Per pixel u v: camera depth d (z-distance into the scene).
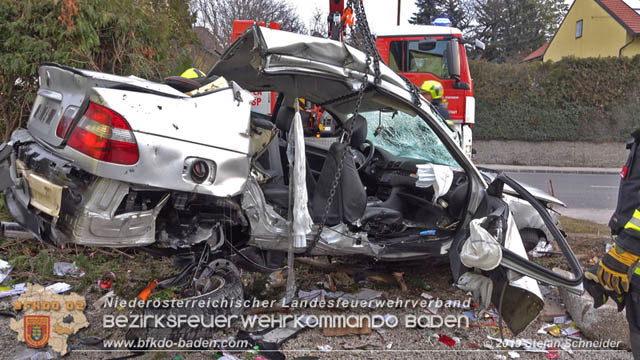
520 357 3.18
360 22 3.33
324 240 3.47
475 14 38.03
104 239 2.61
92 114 2.54
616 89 18.45
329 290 4.09
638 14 26.75
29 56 5.46
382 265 4.51
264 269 3.45
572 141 18.98
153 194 2.77
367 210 3.91
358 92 3.54
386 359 3.06
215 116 2.87
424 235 3.92
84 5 5.73
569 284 2.99
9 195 3.16
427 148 4.20
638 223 2.14
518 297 3.16
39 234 2.80
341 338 3.33
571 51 29.83
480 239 3.03
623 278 2.23
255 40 2.97
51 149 2.77
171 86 3.12
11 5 5.43
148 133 2.60
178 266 3.46
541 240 4.75
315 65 3.12
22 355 2.83
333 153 3.53
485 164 19.00
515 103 18.91
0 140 5.87
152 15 7.18
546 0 36.97
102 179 2.56
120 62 6.42
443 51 9.09
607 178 14.83
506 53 36.88
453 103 9.01
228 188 2.89
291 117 4.42
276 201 3.45
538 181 13.76
